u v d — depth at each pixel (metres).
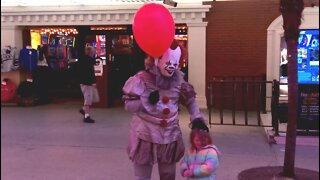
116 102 13.34
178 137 4.36
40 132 8.98
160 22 3.94
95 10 11.98
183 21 11.87
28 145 7.83
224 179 5.84
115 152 7.30
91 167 6.46
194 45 11.89
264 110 11.14
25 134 8.77
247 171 6.07
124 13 11.91
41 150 7.46
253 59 11.62
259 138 8.27
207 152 4.18
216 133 8.73
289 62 5.66
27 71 13.13
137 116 4.34
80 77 10.02
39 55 13.27
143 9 4.03
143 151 4.26
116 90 13.92
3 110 11.95
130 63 13.76
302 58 9.92
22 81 13.06
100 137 8.48
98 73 12.23
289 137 5.71
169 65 4.18
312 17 10.45
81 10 12.09
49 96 14.41
